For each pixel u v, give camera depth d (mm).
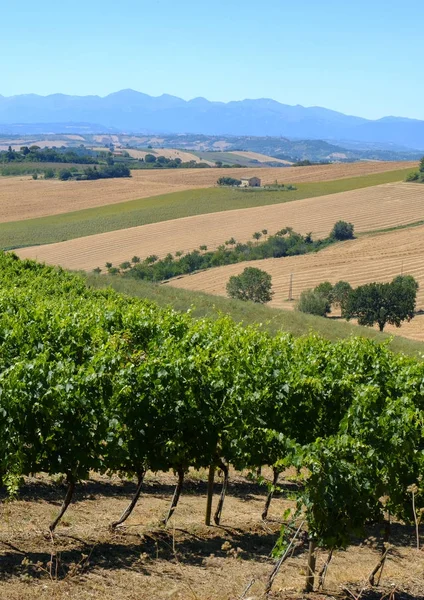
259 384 12633
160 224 124000
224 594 8289
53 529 10070
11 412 9711
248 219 125062
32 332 15734
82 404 10125
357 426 10234
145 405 10820
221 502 11641
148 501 12820
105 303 28328
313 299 76500
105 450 10469
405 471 10266
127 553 9586
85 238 115938
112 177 194875
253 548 10492
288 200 142625
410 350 43469
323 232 114562
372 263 95625
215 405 11375
